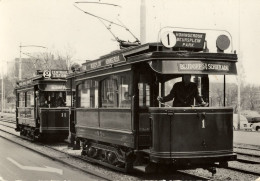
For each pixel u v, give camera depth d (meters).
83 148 15.14
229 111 9.96
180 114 9.58
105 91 12.79
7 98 70.31
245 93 45.78
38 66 40.94
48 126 20.56
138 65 10.83
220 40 9.92
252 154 15.45
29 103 22.70
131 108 10.81
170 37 9.64
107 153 13.08
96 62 13.47
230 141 9.96
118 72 11.68
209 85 10.32
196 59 9.60
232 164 13.47
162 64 9.55
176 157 9.51
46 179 10.74
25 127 24.02
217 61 9.75
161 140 9.52
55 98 20.80
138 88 10.81
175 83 9.98
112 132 12.10
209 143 9.71
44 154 16.00
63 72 21.08
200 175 11.36
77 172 11.90
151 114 9.78
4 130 30.34
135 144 10.66
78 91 15.64
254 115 36.81
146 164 10.59
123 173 11.65
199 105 9.96
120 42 13.34
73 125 17.61
